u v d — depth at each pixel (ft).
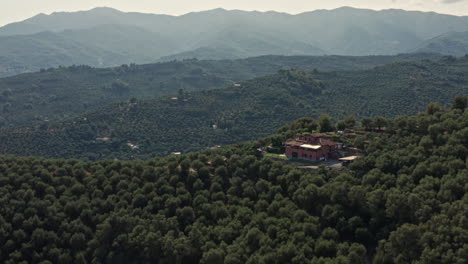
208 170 381.60
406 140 363.56
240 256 260.21
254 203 329.52
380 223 270.26
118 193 363.35
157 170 391.86
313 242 254.47
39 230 318.45
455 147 306.55
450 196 252.01
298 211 284.41
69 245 320.91
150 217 331.77
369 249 260.21
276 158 427.33
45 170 388.16
